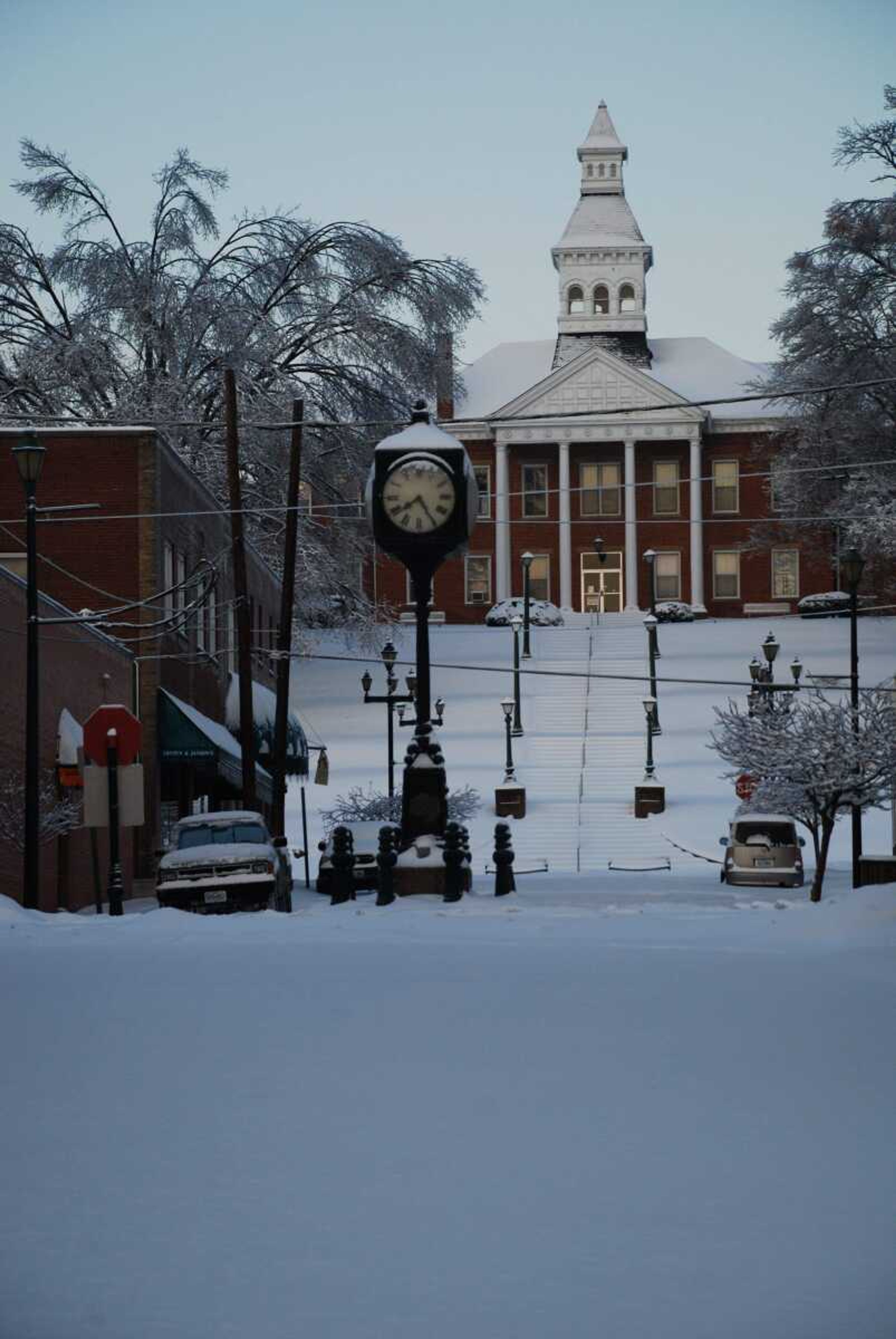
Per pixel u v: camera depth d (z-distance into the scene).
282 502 80.12
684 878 52.25
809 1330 6.71
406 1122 9.93
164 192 78.44
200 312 76.75
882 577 117.31
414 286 82.56
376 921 23.36
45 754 38.66
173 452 53.66
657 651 105.56
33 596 32.81
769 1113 10.23
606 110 154.38
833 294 100.62
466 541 28.72
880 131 97.06
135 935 20.97
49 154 77.19
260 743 59.56
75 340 74.56
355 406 82.00
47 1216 8.15
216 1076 11.16
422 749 29.23
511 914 24.89
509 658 105.62
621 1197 8.49
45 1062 11.60
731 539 132.88
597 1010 13.87
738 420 132.25
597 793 79.81
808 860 62.41
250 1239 7.83
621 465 132.75
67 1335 6.66
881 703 43.53
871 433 102.56
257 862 33.81
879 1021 13.47
